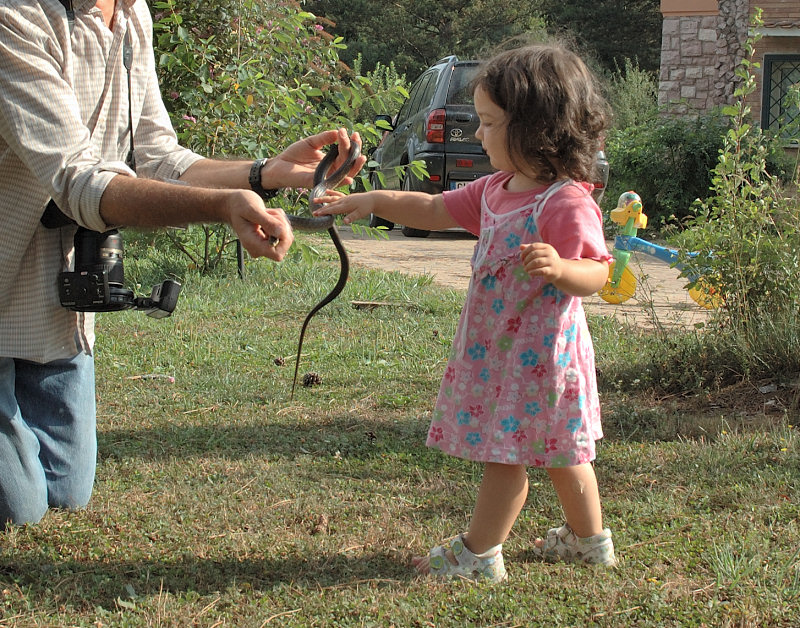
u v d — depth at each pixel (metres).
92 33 3.08
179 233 8.63
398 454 4.11
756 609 2.68
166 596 2.74
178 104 8.41
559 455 2.89
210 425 4.50
